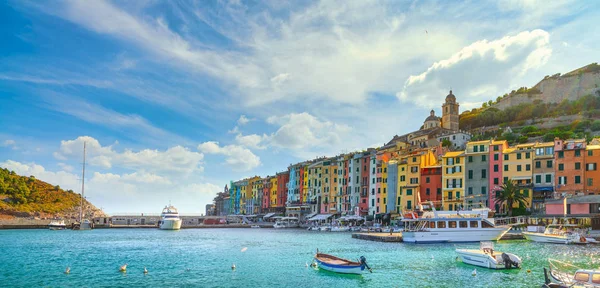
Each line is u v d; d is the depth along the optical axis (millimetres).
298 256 66188
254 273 50438
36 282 45281
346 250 73188
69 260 62188
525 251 68000
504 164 112438
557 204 94438
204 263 58594
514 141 179375
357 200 150125
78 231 144125
